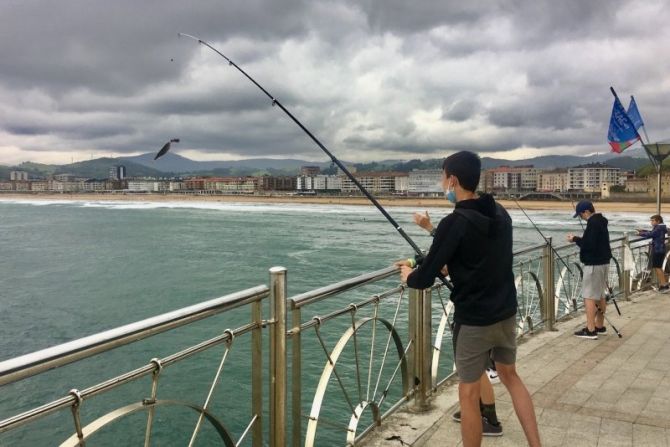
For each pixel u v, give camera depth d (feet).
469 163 8.77
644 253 31.83
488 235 8.52
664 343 18.74
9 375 4.69
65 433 24.16
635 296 28.35
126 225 203.92
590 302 19.35
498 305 8.74
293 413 9.12
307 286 68.95
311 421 9.73
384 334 33.81
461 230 8.42
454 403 12.89
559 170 580.71
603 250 19.17
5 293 64.23
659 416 12.21
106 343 5.57
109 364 34.76
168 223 216.95
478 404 9.07
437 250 8.52
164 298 61.46
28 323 49.32
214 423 7.86
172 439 23.58
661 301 26.73
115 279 75.51
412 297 12.48
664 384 14.43
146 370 6.39
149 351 37.40
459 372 9.04
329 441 22.15
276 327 8.30
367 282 10.38
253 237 149.18
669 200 333.83
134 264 92.07
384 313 38.09
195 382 30.32
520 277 18.85
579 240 19.61
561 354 17.47
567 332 20.44
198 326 44.04
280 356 8.33
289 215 289.94
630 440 10.98
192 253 108.58
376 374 28.66
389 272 11.14
